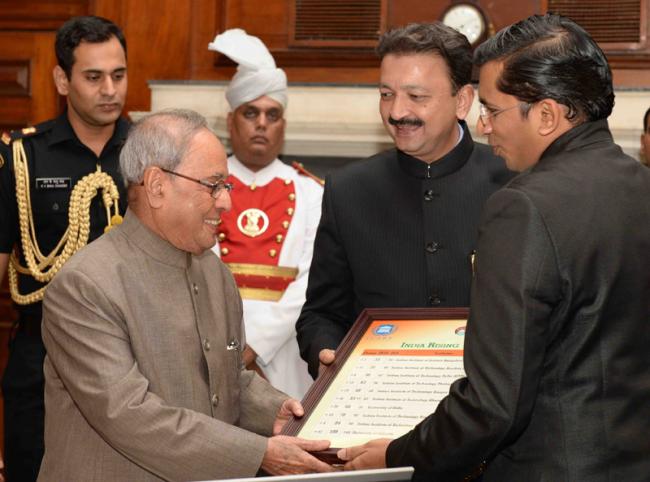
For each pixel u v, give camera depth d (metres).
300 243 3.49
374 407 2.01
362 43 4.47
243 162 3.59
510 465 1.69
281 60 4.54
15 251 3.18
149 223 2.09
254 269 3.42
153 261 2.08
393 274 2.41
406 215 2.42
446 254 2.38
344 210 2.47
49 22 4.82
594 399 1.64
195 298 2.12
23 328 3.15
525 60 1.74
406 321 2.21
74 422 2.05
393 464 1.78
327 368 2.15
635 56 4.26
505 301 1.61
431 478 1.72
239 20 4.60
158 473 1.95
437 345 2.12
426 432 1.72
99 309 1.98
